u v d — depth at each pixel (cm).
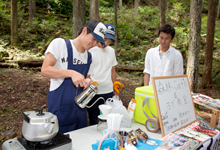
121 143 115
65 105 155
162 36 204
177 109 152
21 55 706
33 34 887
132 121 171
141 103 160
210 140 136
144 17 1441
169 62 220
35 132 94
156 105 137
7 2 1127
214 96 628
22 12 1074
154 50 232
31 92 463
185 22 1335
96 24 134
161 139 130
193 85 448
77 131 143
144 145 124
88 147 118
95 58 212
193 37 431
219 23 1401
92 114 223
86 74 168
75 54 153
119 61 866
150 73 240
